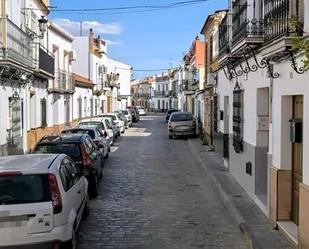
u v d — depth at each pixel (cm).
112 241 834
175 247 799
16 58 1645
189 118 3206
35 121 2244
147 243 823
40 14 2419
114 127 2995
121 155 2217
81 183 870
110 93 5816
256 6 1019
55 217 652
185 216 1022
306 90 691
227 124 1723
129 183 1450
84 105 3981
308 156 683
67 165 800
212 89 2336
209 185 1412
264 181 1077
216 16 2231
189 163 1927
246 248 791
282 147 852
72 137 1258
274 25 855
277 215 859
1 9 1645
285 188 856
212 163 1814
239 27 1124
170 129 3170
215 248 792
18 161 744
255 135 1086
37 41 2267
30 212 642
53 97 2742
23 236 639
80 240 838
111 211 1068
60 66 3020
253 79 1098
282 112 846
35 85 2245
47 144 1195
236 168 1395
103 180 1507
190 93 4559
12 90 1778
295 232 787
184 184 1432
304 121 700
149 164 1897
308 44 604
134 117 5538
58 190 671
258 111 1070
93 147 1377
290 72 780
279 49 730
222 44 1579
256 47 1002
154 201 1181
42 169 685
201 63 3834
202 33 2895
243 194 1188
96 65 4912
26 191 659
